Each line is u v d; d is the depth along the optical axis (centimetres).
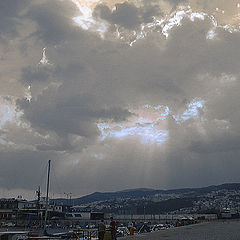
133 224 14438
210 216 13738
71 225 16025
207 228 4641
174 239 2788
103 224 2564
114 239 2547
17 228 13438
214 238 2842
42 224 14712
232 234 3350
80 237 4919
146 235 3431
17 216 14550
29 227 13712
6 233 5078
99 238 2538
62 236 6675
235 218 13388
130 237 3152
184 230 4212
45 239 6588
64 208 19275
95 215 19738
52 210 17662
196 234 3394
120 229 9881
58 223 16125
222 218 13250
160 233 3728
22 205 15775
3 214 14675
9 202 15462
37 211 15162
